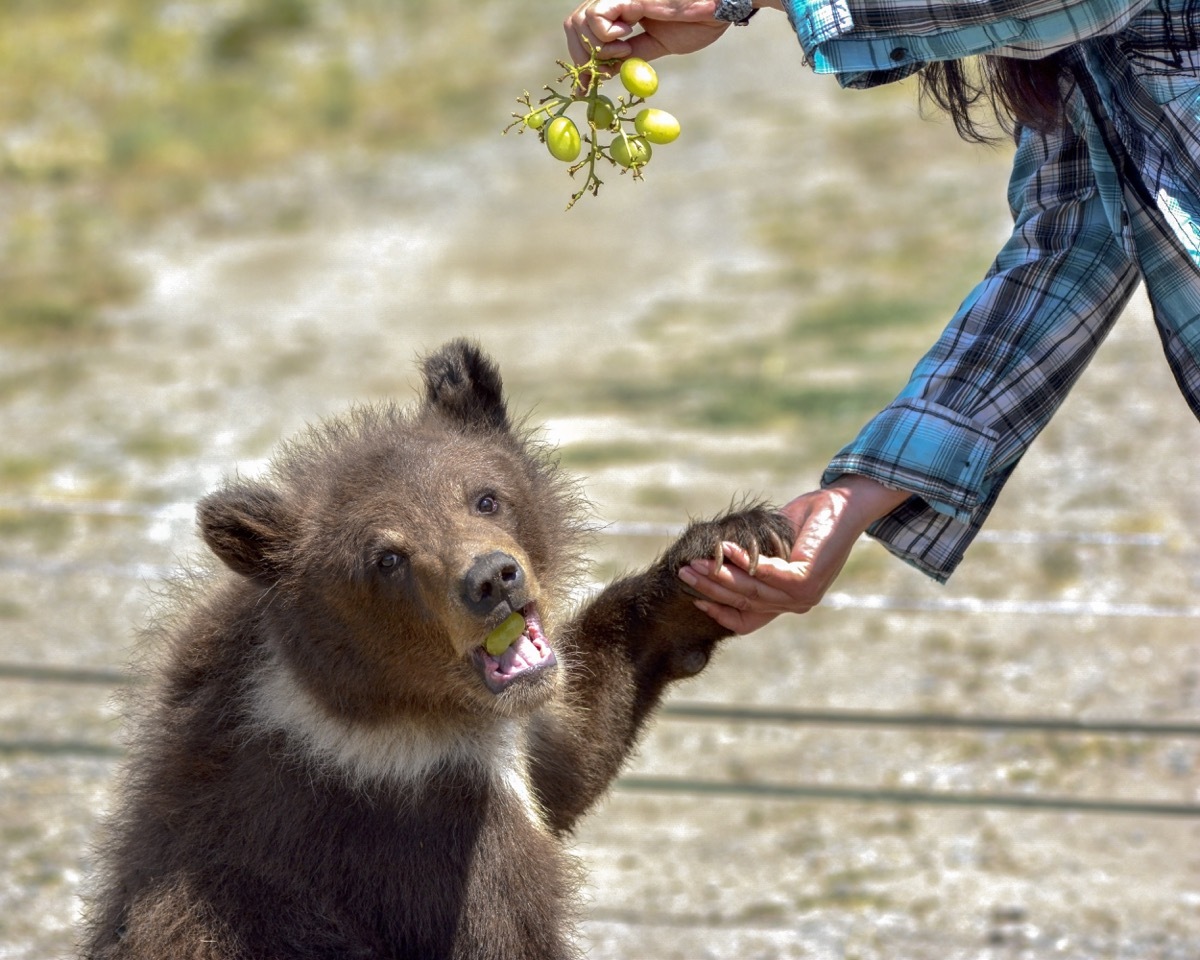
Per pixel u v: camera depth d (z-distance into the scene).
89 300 28.36
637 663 7.53
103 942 7.12
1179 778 12.66
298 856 6.89
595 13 6.58
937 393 6.68
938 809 12.62
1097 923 10.78
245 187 34.28
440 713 7.12
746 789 12.05
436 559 6.77
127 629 16.48
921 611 16.08
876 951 10.56
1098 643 15.03
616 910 11.30
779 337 24.70
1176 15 6.10
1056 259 6.70
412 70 40.56
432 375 7.94
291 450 7.88
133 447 21.80
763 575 6.63
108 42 39.94
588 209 32.47
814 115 36.69
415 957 6.96
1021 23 5.81
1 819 12.60
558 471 8.14
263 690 7.12
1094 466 18.91
